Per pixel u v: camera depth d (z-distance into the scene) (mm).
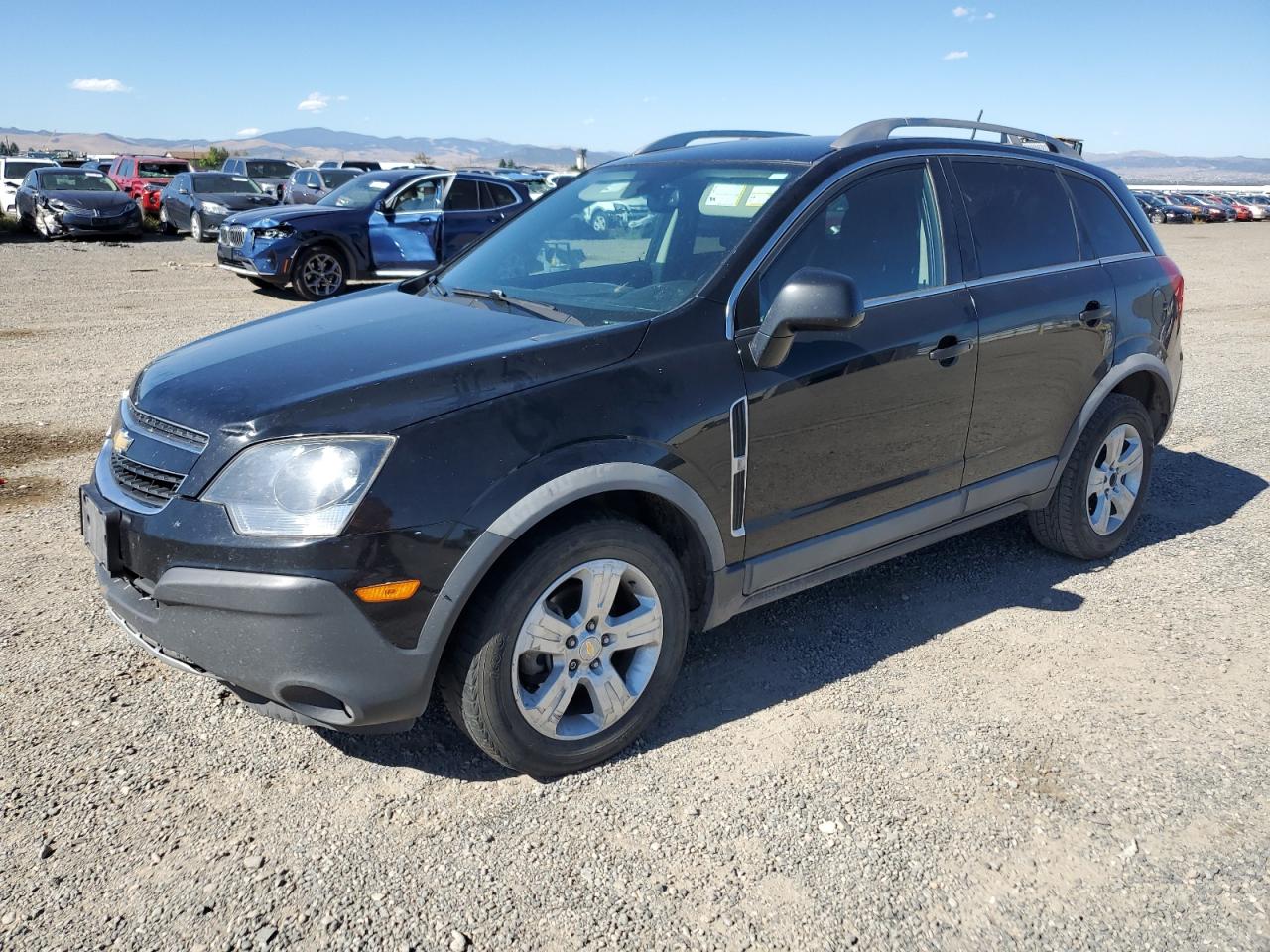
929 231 3732
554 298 3428
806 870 2521
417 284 3963
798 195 3367
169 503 2574
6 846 2545
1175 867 2555
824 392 3258
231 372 2883
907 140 3801
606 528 2787
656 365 2930
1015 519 5191
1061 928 2344
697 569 3170
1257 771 2971
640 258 3521
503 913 2354
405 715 2639
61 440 6125
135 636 2773
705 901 2406
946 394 3658
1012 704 3330
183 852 2543
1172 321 4699
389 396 2600
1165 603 4148
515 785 2863
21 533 4652
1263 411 7547
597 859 2551
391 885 2441
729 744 3086
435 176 13852
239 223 13188
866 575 4422
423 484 2508
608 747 2953
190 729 3105
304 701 2578
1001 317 3814
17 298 12289
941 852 2596
